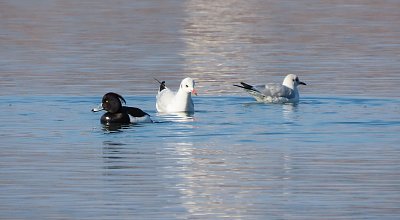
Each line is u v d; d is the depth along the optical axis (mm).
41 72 28547
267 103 24250
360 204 14203
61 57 31688
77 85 26312
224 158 17375
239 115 22234
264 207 14062
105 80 27250
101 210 13898
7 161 17156
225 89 26297
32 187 15234
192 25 40625
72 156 17578
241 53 33156
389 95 24766
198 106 23719
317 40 36281
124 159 17297
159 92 23422
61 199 14500
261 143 18781
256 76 28469
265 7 47562
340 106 23469
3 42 35312
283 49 34062
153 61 31078
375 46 34469
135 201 14391
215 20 42406
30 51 33094
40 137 19391
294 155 17625
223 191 14977
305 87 26391
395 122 21062
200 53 33062
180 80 27625
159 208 14008
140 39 36344
